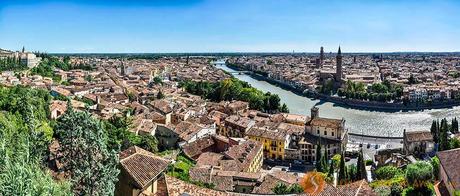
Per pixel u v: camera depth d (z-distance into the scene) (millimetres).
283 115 192000
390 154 132250
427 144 135625
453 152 58562
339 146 146500
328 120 154500
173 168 87562
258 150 124875
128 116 158125
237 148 119688
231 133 167250
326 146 144125
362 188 40812
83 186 34344
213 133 152625
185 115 171875
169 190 39844
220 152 129750
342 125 150625
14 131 46688
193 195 40469
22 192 27469
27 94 108875
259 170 125688
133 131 130750
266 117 192000
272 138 147875
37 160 35906
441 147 125875
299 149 145625
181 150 129125
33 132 40750
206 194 41406
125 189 37312
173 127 147500
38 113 95125
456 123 158625
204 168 95438
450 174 54719
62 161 37875
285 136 149125
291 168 136000
